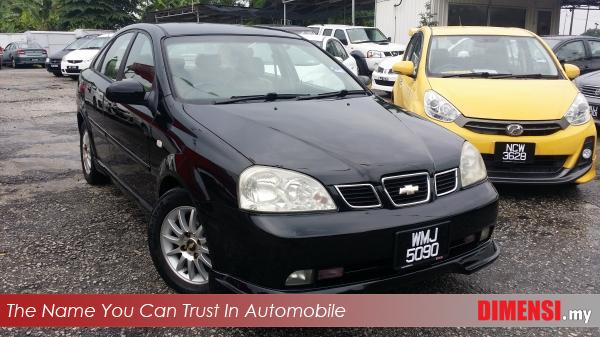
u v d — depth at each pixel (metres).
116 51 4.60
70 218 4.37
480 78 5.58
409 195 2.70
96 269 3.46
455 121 4.88
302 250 2.44
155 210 3.11
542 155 4.80
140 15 36.22
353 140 2.89
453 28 6.57
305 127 3.00
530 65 5.89
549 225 4.34
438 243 2.72
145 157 3.53
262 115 3.15
